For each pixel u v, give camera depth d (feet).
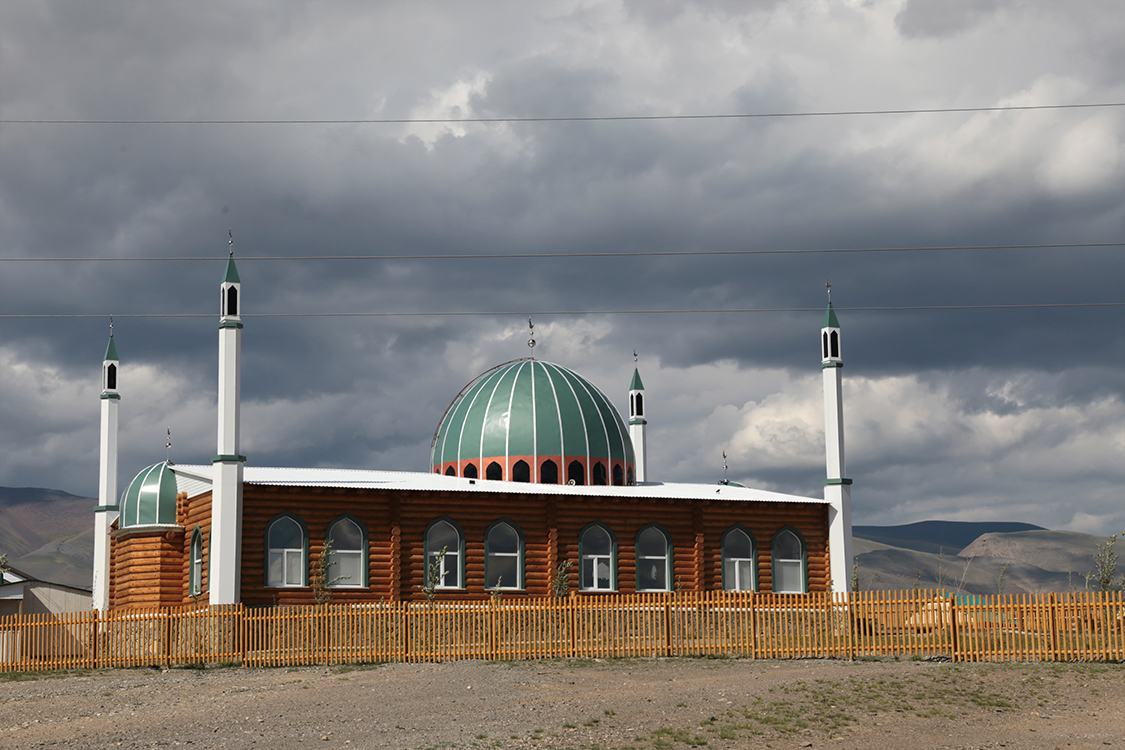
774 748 67.67
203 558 140.05
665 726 72.43
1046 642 100.68
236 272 133.59
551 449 179.73
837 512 159.43
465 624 106.52
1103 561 150.41
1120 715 77.61
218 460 130.52
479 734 69.72
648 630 108.78
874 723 74.59
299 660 103.81
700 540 155.33
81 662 107.34
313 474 148.46
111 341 172.35
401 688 87.10
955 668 95.35
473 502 146.30
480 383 191.01
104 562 166.50
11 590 173.58
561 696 82.94
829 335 161.48
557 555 148.87
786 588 159.22
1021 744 69.15
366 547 139.54
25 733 72.69
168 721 75.46
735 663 101.65
